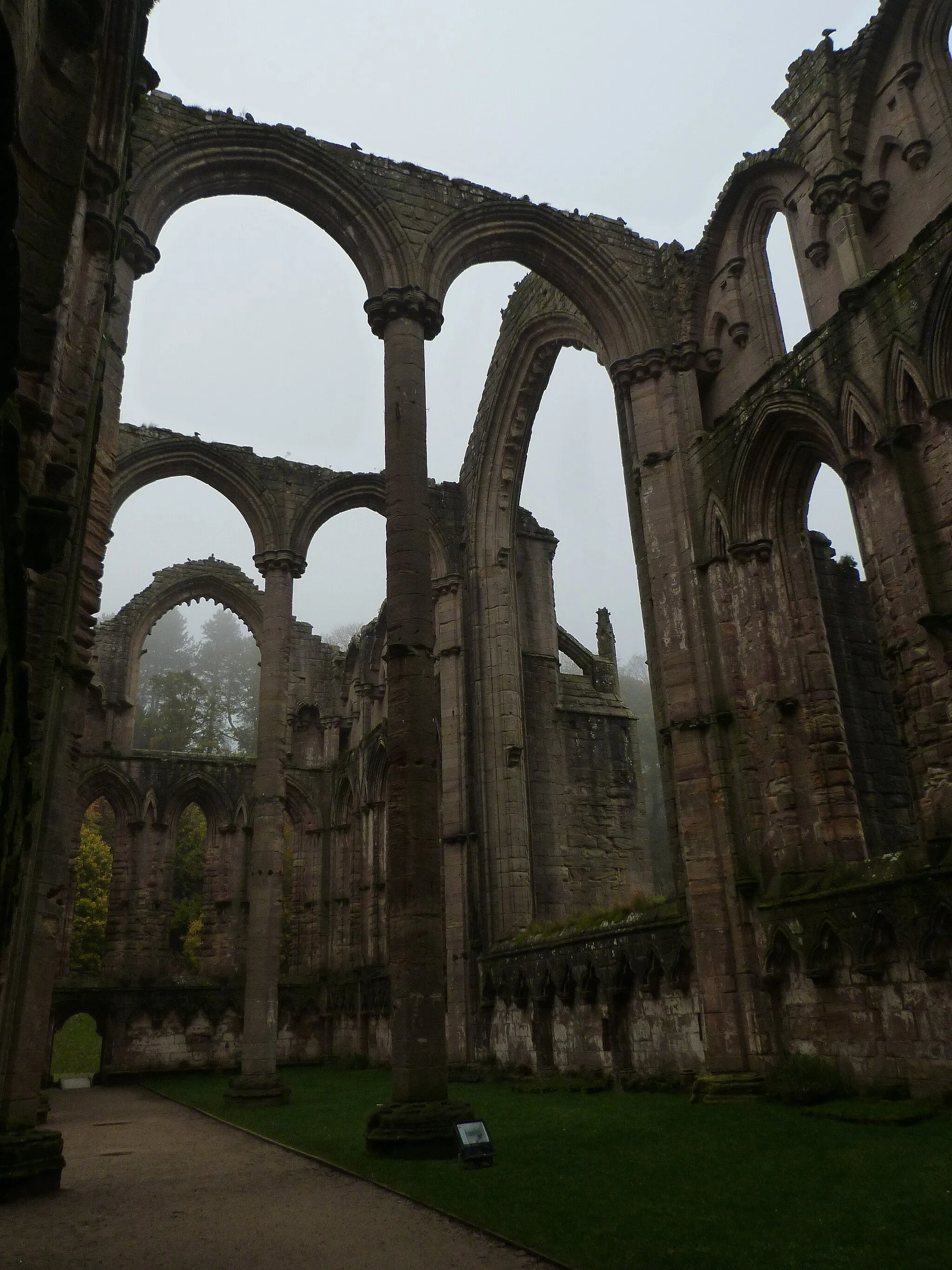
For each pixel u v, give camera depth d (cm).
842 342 1652
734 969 1672
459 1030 2555
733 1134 1220
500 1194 962
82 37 659
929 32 1731
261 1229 859
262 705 2572
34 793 988
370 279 1969
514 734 2766
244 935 3612
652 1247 725
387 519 1705
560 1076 2164
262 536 2911
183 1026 3391
